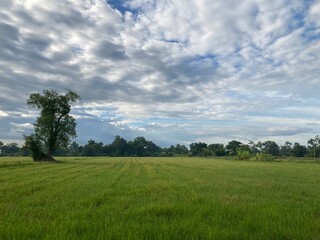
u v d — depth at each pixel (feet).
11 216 35.42
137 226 30.32
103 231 28.17
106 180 87.81
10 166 156.04
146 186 71.92
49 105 238.27
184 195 56.24
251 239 26.86
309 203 48.62
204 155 650.02
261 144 598.34
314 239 27.50
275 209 40.91
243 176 110.52
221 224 32.37
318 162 307.58
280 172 136.67
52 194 56.39
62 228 29.12
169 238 26.55
